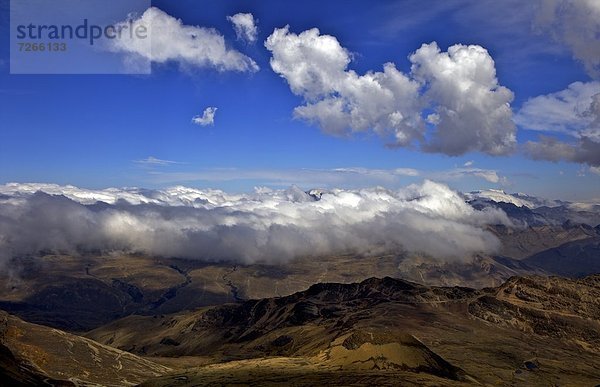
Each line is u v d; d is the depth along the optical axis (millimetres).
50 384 180750
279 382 194875
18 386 158500
